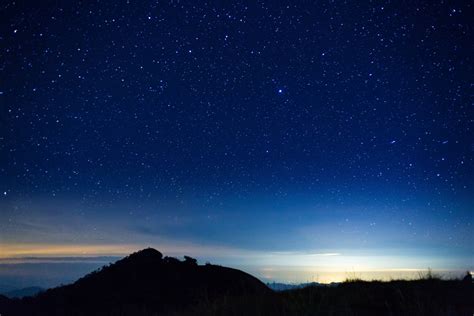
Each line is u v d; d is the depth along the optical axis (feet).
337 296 40.73
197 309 43.47
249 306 39.91
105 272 77.61
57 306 65.67
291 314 35.55
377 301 38.73
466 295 38.63
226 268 81.71
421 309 33.32
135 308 63.57
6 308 64.34
